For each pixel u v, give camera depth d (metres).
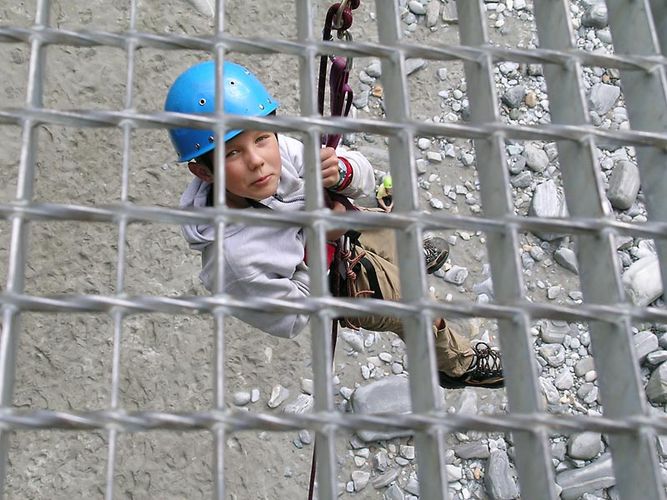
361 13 3.72
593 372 3.10
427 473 0.91
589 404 3.06
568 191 1.08
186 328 3.07
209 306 0.90
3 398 0.85
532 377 0.91
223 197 0.97
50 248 3.07
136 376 2.98
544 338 3.13
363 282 2.28
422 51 1.05
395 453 2.96
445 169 3.44
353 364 3.08
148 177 3.25
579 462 2.93
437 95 3.58
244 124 0.99
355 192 2.28
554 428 0.88
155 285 3.10
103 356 2.99
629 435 0.92
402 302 1.00
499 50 1.05
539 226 0.97
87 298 0.90
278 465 2.95
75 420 0.84
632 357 0.92
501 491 2.87
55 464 2.85
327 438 0.86
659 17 1.20
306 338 3.12
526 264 3.28
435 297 3.19
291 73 3.54
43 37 1.01
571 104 1.06
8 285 0.89
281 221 0.95
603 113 3.54
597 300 1.01
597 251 1.00
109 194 3.20
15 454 2.83
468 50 1.05
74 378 2.95
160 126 0.99
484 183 1.07
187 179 3.28
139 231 3.16
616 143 1.03
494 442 2.97
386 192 3.20
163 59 3.44
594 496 2.88
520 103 3.53
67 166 3.20
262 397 3.00
